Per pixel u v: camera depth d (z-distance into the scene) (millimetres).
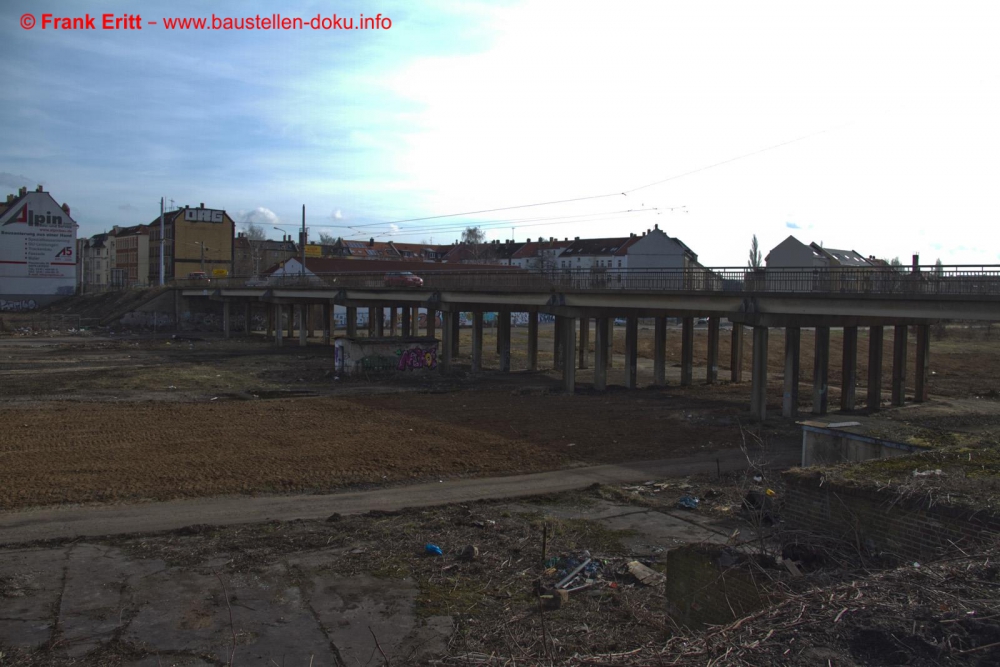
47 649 11875
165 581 14789
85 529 17953
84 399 39312
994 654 5840
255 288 79312
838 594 7141
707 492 21609
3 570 15234
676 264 92938
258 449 27125
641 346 75500
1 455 25500
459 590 14367
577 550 16594
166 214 124625
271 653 11836
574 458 26516
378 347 52562
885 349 69625
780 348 69750
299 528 18234
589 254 125875
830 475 11305
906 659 5852
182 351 68938
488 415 35469
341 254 138750
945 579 7316
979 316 27625
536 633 11414
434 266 107688
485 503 20688
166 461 25000
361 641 12234
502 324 56844
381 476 23594
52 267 108688
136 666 11391
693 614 10344
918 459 12453
